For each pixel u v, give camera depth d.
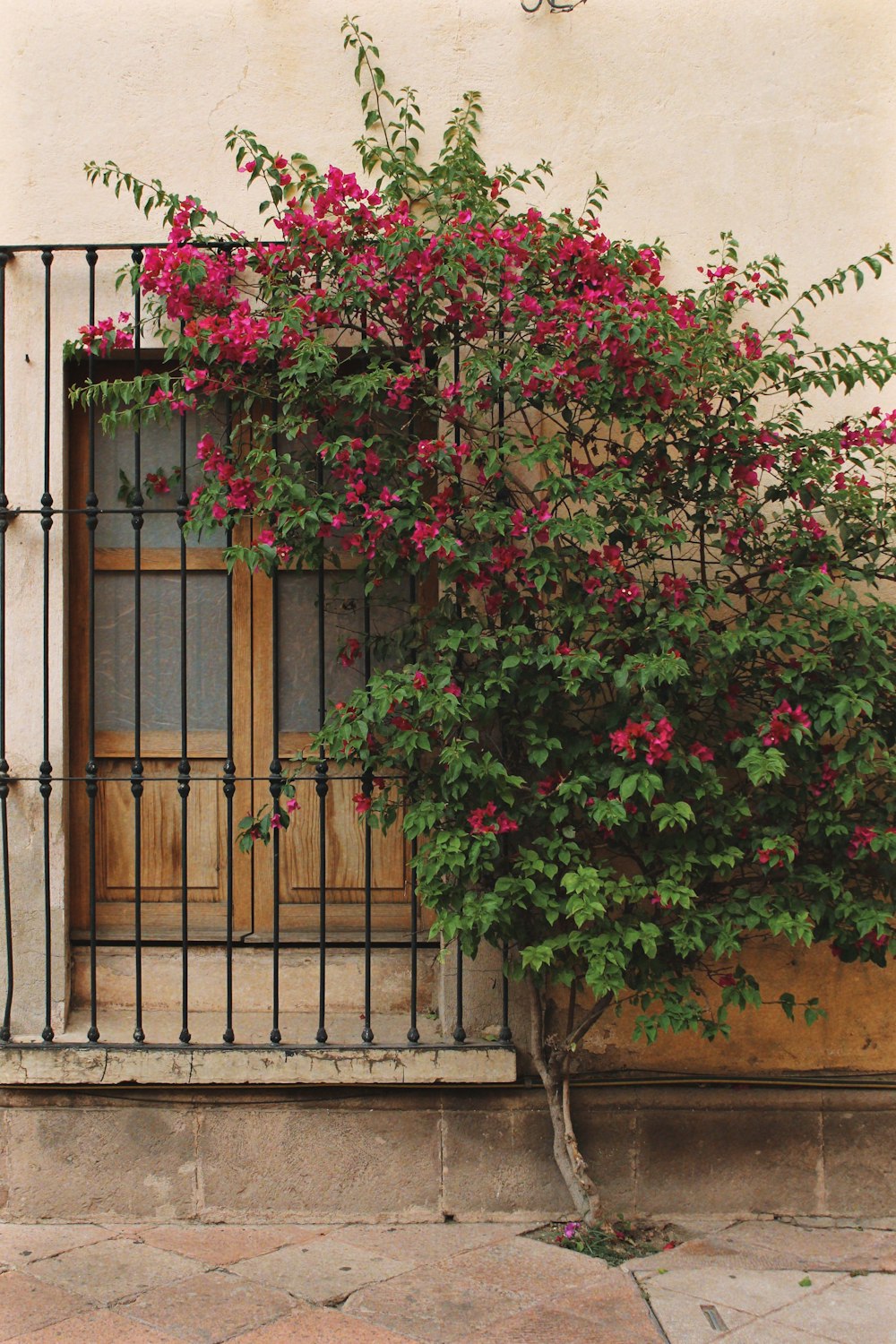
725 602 3.74
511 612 3.69
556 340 3.74
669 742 3.52
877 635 3.69
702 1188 4.06
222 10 4.27
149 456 4.38
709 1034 3.56
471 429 3.88
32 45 4.27
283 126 4.25
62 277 4.21
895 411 3.97
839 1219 4.05
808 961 4.11
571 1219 3.99
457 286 3.72
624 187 4.23
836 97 4.25
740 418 3.72
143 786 4.36
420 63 4.25
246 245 4.02
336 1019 4.22
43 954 4.12
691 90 4.25
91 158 4.26
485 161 4.25
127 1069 3.94
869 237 4.23
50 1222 3.99
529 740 3.59
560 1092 3.94
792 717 3.55
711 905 3.67
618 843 3.83
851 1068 4.10
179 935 4.32
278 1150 4.00
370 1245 3.79
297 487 3.57
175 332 4.11
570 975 3.61
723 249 4.22
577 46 4.26
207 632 4.38
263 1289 3.46
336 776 4.27
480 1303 3.37
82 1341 3.15
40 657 4.16
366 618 4.05
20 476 4.19
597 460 4.10
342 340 4.11
